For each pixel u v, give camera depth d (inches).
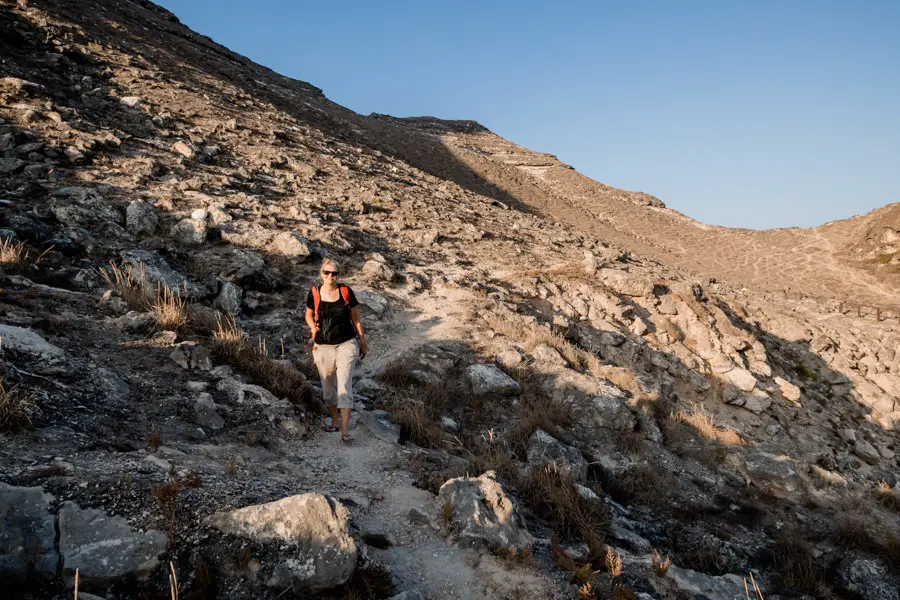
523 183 2659.9
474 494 153.4
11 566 89.2
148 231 400.2
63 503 104.7
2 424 126.5
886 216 1951.3
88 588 93.4
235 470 146.3
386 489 167.5
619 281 536.1
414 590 113.2
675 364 437.7
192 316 255.6
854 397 530.9
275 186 663.1
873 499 288.4
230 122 888.3
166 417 169.3
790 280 1726.1
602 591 133.5
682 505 240.8
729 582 173.0
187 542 106.4
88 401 158.2
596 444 270.4
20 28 840.9
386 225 636.1
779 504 267.3
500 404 285.7
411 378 294.0
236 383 204.8
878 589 201.0
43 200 389.7
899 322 884.0
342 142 1348.4
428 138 3046.3
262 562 105.7
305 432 195.6
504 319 404.2
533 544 149.1
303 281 408.2
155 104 826.2
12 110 554.3
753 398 421.7
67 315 222.8
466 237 693.9
